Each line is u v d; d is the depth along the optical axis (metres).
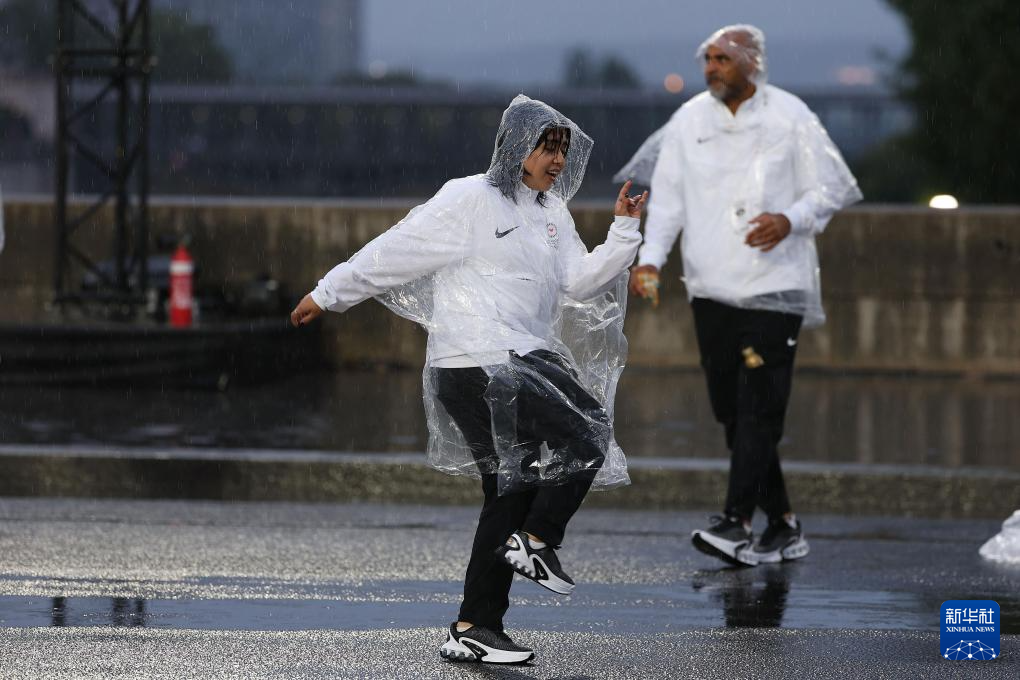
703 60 19.59
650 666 14.21
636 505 23.08
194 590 17.22
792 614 16.50
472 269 13.91
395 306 14.36
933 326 35.47
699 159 19.19
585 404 13.81
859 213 35.41
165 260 36.94
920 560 19.59
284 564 18.70
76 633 15.12
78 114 35.78
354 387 33.22
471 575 14.28
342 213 36.53
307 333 35.50
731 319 19.09
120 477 23.53
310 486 23.39
